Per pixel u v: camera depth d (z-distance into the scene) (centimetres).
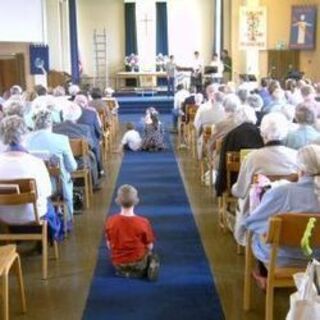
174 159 858
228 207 498
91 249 465
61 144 479
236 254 451
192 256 448
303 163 299
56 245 446
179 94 1120
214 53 1784
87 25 1816
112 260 417
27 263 436
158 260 421
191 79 1584
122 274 407
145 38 1794
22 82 1184
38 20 1358
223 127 574
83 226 529
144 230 407
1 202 377
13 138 396
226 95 685
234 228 451
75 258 445
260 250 325
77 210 580
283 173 388
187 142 952
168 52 1814
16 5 1166
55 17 1541
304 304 221
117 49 1825
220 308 357
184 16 1811
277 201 303
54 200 482
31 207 391
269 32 1393
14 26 1151
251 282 376
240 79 1439
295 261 304
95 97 1012
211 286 391
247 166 397
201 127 714
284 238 284
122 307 359
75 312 354
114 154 906
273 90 784
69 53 1705
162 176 741
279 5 1383
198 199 621
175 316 346
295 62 1364
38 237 404
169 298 371
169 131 1154
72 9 1650
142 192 654
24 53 1205
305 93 733
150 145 931
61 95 879
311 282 225
